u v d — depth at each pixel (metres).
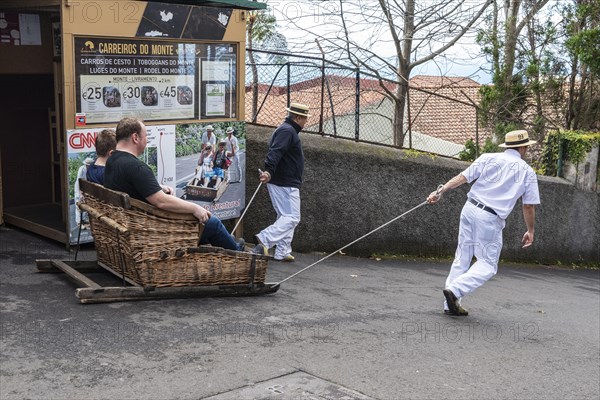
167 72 7.20
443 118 13.36
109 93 6.75
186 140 7.47
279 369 4.59
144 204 5.29
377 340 5.43
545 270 11.11
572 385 4.97
